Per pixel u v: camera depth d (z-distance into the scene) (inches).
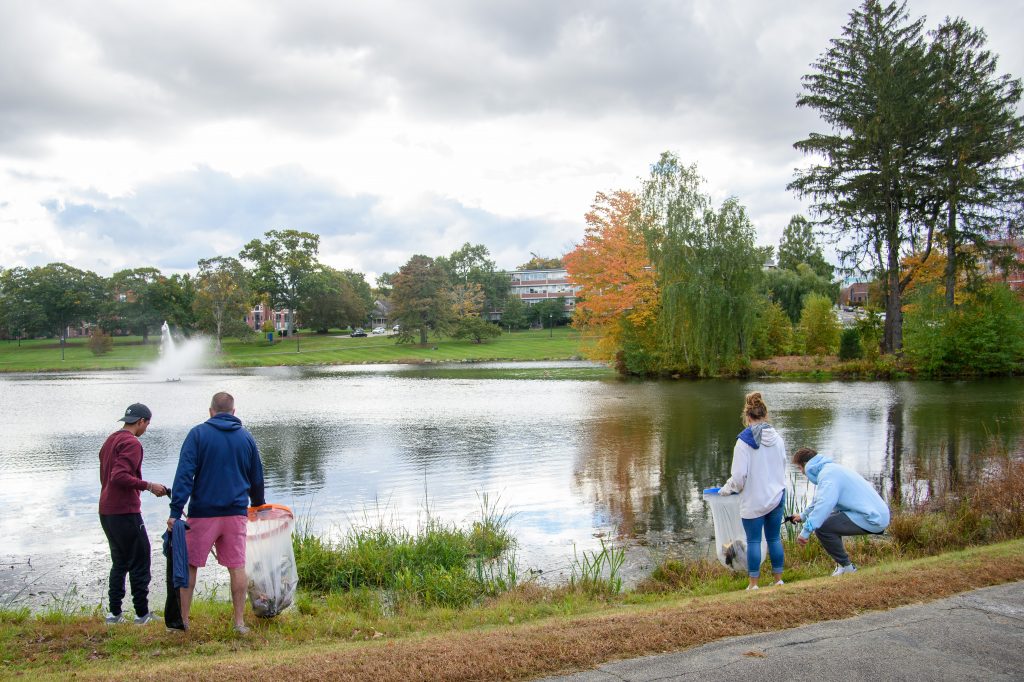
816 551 315.6
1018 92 1462.8
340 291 4345.5
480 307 4539.9
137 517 229.6
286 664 163.3
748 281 1567.4
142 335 4109.3
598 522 410.0
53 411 1080.2
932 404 956.0
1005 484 376.5
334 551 327.3
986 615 186.5
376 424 873.5
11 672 174.1
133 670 166.1
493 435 765.9
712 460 596.4
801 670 151.0
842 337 1617.9
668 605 215.5
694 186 1592.0
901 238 1589.6
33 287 3769.7
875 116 1515.7
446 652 167.2
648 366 1657.2
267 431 817.5
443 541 346.3
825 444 641.6
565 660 161.0
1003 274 1555.1
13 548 380.8
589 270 1780.3
